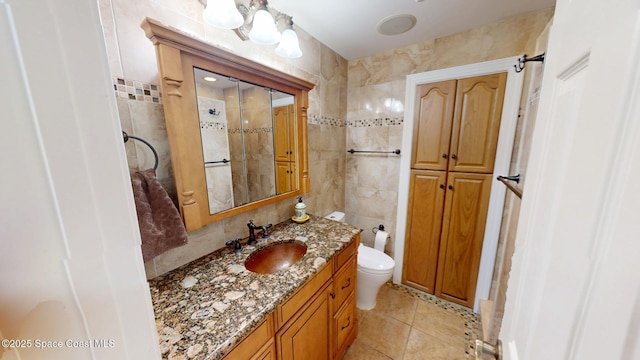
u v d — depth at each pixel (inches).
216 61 37.5
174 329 25.1
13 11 6.6
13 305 7.7
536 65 43.4
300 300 35.3
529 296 15.9
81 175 8.5
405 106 70.1
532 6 48.5
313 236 49.9
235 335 24.3
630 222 7.3
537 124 18.7
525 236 18.5
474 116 60.6
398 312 68.3
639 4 7.3
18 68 6.9
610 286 7.9
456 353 55.1
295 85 52.9
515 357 17.2
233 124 43.4
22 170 7.3
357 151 82.0
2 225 7.2
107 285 9.6
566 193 11.7
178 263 37.6
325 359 44.4
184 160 34.7
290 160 56.6
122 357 10.4
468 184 64.1
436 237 71.3
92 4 8.5
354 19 53.2
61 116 7.8
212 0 33.1
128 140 31.1
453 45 60.6
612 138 8.3
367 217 84.4
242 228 48.6
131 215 10.3
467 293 68.4
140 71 31.4
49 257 8.1
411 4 47.6
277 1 46.3
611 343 7.7
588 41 11.0
